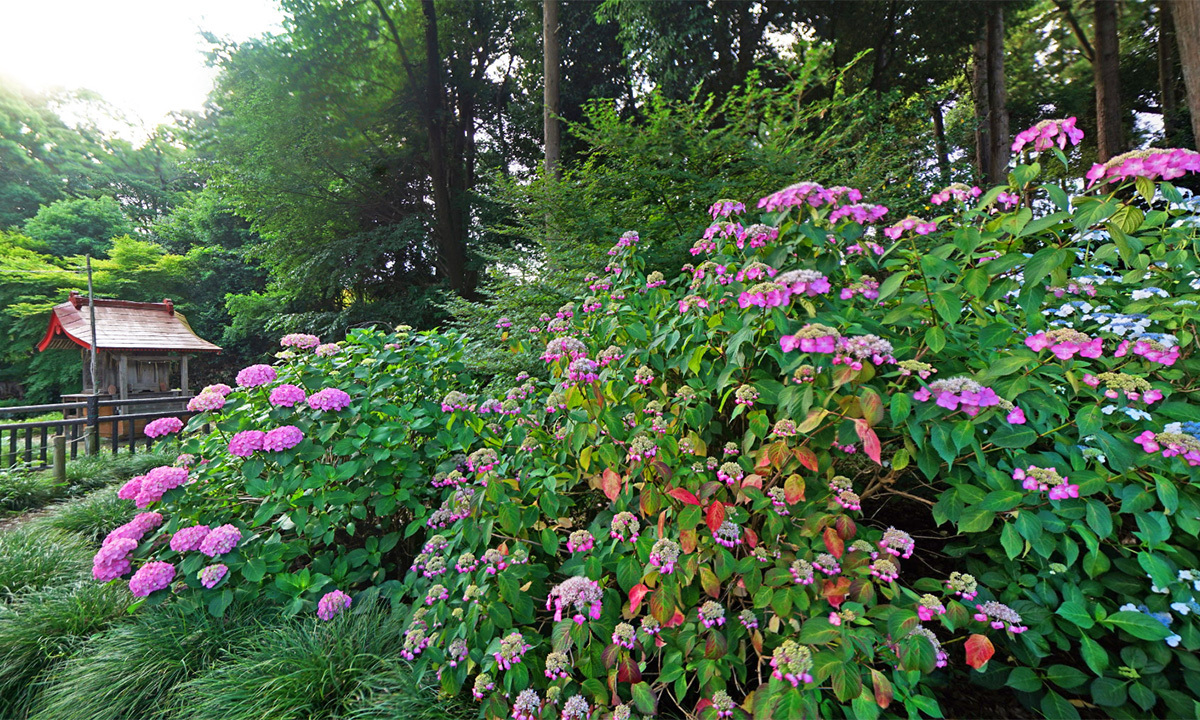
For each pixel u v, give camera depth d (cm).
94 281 1814
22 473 588
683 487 187
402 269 1473
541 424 261
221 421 289
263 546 265
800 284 171
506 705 178
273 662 221
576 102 1246
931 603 150
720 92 1012
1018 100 1545
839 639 147
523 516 212
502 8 1459
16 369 1844
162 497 273
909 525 265
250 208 1316
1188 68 652
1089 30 1353
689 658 174
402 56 1298
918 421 157
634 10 919
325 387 301
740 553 197
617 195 590
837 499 171
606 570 207
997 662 175
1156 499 158
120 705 223
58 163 2862
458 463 286
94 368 962
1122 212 157
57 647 263
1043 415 163
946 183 851
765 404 196
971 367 178
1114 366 187
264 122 1193
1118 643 176
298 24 1186
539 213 602
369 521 314
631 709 180
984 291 170
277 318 1351
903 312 174
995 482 160
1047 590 165
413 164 1473
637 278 280
